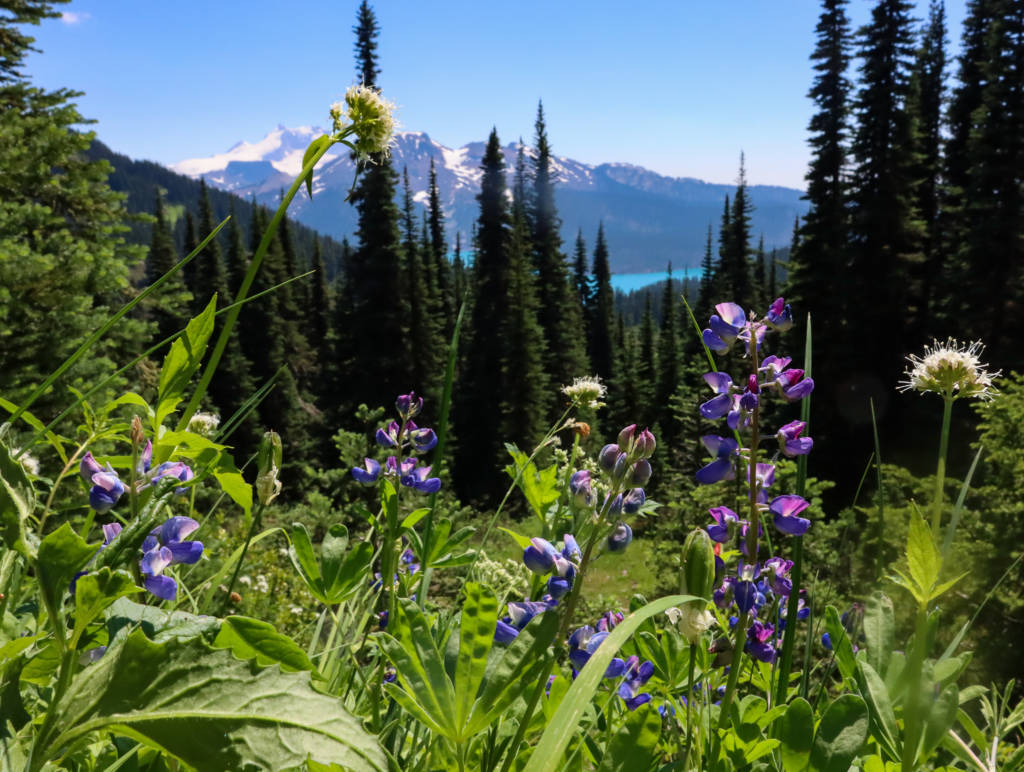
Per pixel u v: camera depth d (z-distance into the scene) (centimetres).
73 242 1132
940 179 4416
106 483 135
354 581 183
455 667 128
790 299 3581
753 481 173
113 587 94
